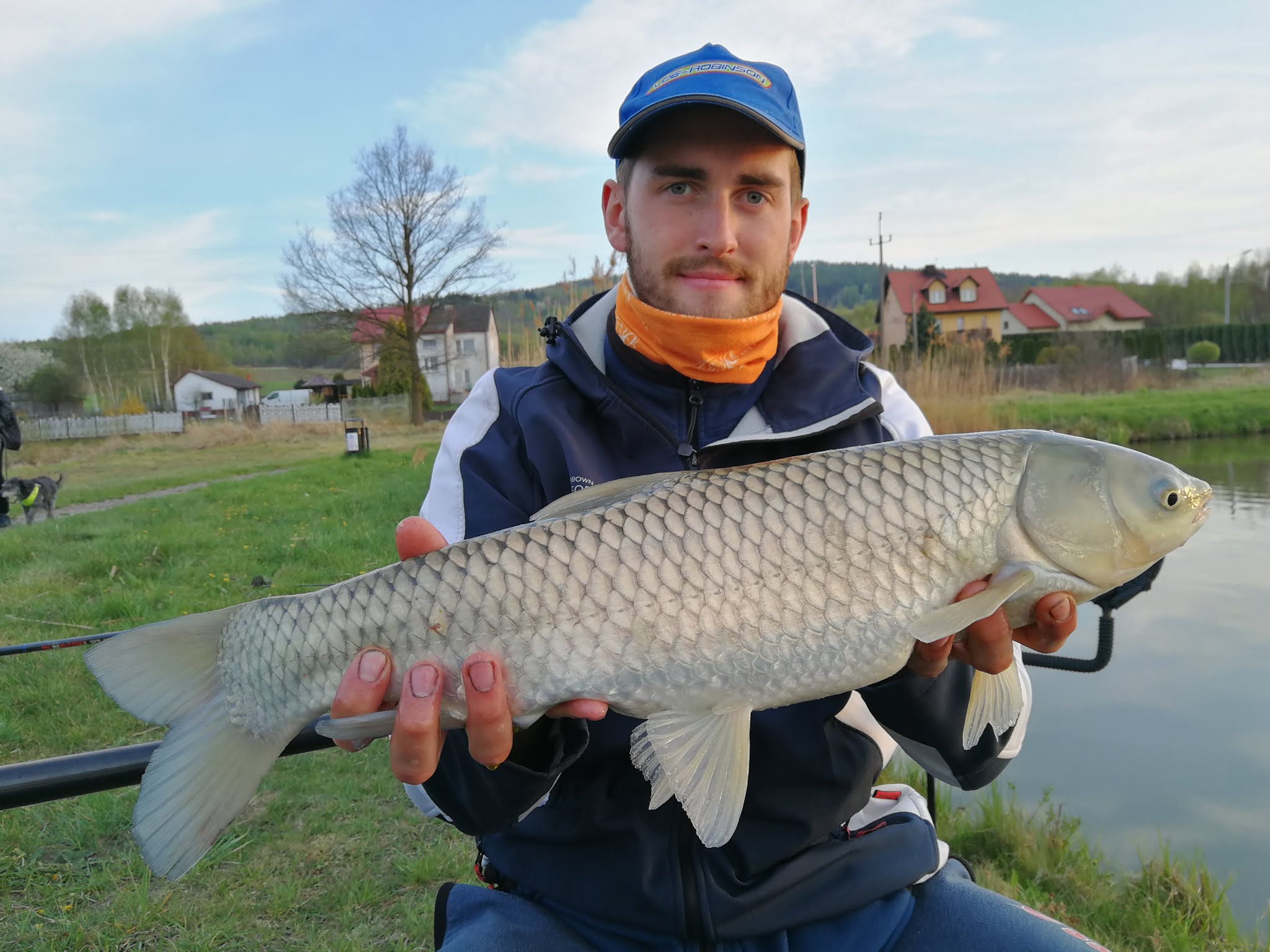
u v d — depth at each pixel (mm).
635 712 1546
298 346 71125
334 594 1559
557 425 1888
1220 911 3268
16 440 12602
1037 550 1623
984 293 63250
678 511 1553
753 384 1964
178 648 1611
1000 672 1632
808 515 1562
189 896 3086
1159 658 6828
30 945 2807
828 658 1554
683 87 1797
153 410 65500
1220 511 12633
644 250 1896
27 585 7539
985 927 1662
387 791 3912
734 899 1638
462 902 1838
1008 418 18250
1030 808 4395
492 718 1445
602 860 1684
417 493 12438
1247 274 65938
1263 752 5082
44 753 4238
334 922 2945
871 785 1837
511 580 1516
